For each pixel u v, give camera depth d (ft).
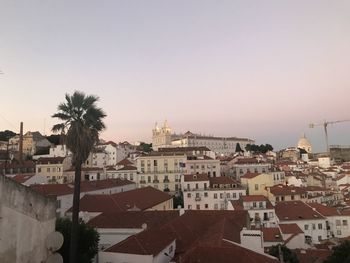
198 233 150.92
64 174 459.73
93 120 116.78
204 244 117.70
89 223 168.96
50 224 68.59
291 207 303.89
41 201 65.16
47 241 67.15
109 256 116.47
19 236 58.44
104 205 216.13
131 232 160.97
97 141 117.08
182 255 113.19
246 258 98.78
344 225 289.12
